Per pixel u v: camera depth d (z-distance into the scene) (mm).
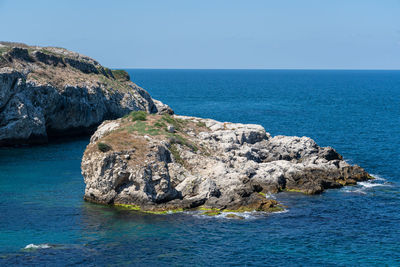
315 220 47969
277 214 49469
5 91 83875
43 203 52438
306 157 71625
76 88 99562
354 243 42312
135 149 54438
